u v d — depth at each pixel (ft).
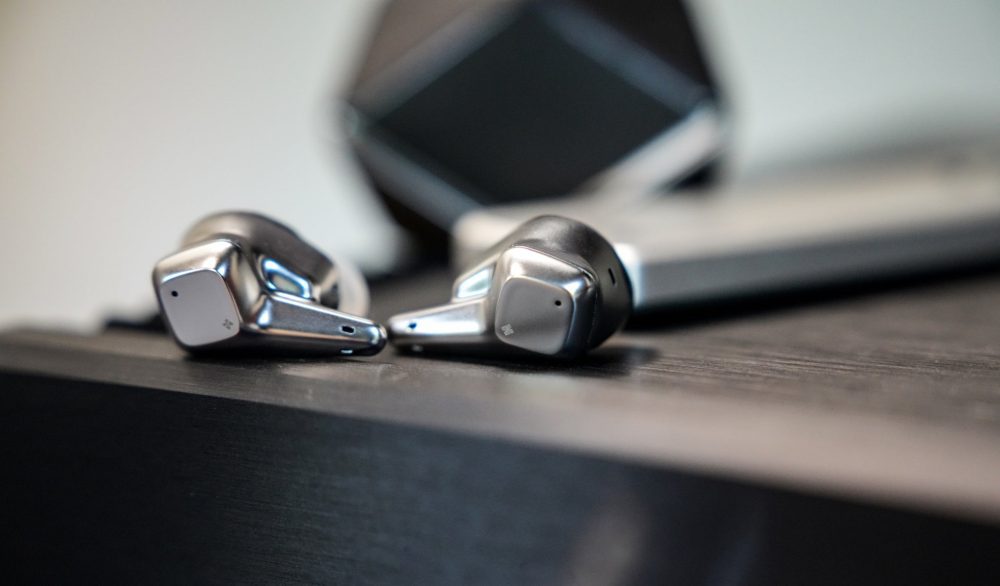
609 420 0.66
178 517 0.73
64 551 0.75
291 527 0.71
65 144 2.62
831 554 0.62
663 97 1.47
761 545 0.63
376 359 0.79
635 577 0.64
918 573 0.61
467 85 1.46
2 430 0.76
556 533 0.65
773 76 2.67
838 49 2.65
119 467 0.74
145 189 2.66
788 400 0.69
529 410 0.67
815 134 2.63
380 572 0.69
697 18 1.51
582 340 0.76
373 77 1.46
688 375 0.75
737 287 0.98
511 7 1.39
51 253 2.62
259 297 0.77
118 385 0.74
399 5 1.51
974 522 0.60
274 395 0.71
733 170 2.41
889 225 1.09
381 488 0.68
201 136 2.68
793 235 1.02
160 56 2.64
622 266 0.78
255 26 2.67
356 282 0.83
